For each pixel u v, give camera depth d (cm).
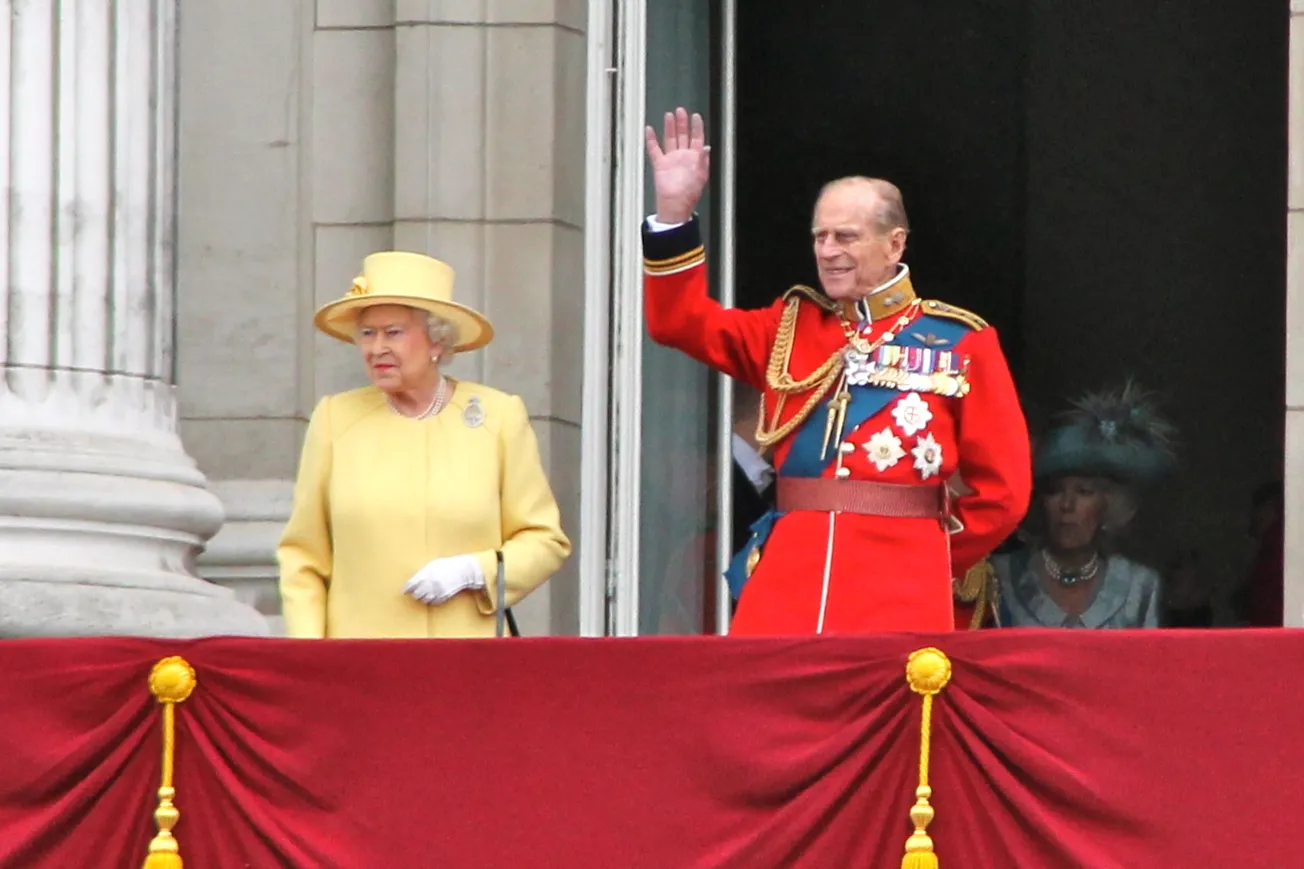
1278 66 4909
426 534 3991
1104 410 4859
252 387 4731
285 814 3650
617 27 4759
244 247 4753
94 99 4147
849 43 4956
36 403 4088
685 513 4694
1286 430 4431
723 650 3603
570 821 3600
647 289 3959
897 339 3912
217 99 4775
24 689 3688
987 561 4559
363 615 3984
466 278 4697
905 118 4966
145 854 3666
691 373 4700
